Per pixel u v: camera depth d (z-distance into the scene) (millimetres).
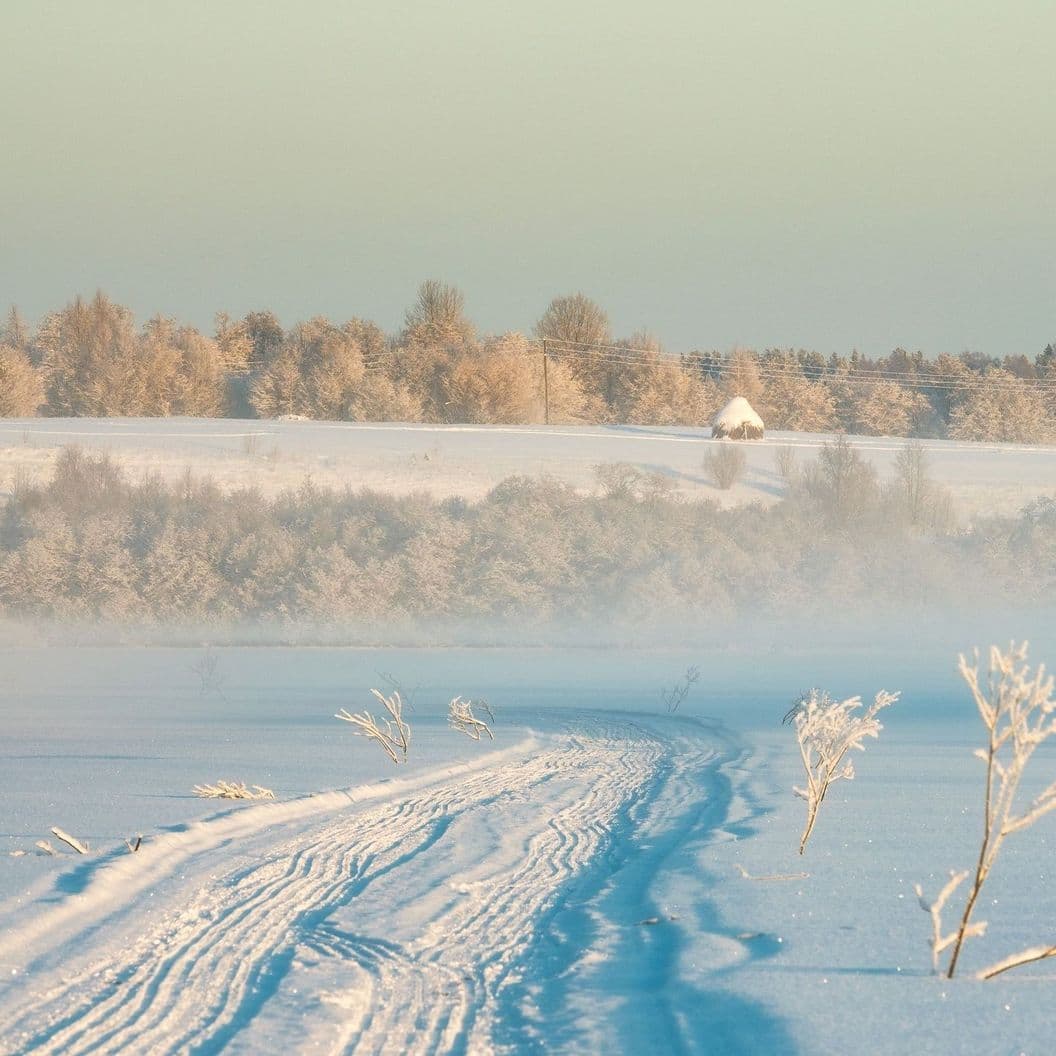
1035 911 17938
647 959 16422
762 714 65875
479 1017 14172
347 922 18891
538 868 23766
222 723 60062
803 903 18938
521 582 129625
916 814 28125
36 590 132625
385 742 43250
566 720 63438
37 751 45688
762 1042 12516
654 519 142250
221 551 134500
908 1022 12906
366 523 139875
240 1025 13727
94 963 16141
